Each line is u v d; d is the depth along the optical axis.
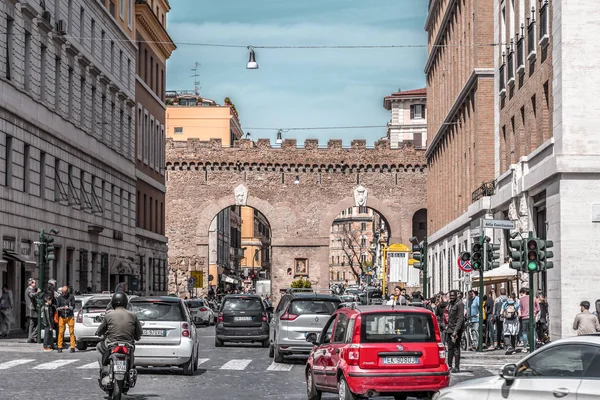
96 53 109.31
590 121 62.50
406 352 33.25
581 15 62.47
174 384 42.78
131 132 129.00
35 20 87.25
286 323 56.12
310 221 179.12
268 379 46.03
